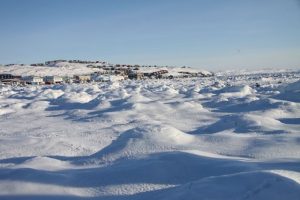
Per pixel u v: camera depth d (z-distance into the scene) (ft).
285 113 38.88
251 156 17.70
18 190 13.75
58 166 17.71
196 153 16.07
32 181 14.42
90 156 20.13
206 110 48.62
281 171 11.54
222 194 10.75
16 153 23.80
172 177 14.14
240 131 26.53
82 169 16.69
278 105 42.88
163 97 77.00
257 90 83.25
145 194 12.75
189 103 51.80
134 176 14.43
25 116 50.93
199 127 34.63
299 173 11.67
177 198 11.27
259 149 18.61
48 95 87.35
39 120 45.80
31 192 13.57
